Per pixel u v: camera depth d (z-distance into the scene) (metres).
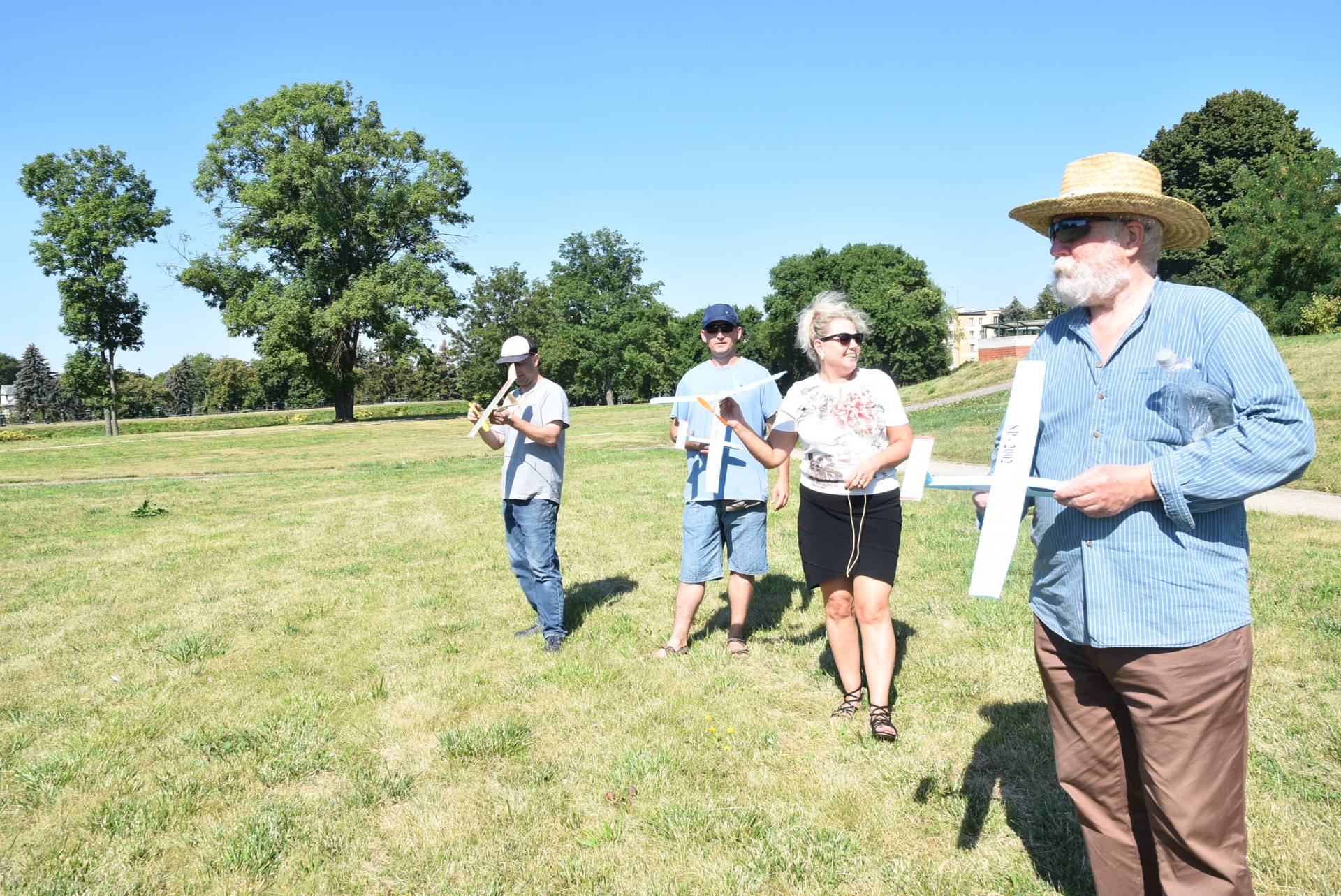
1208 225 2.07
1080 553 2.10
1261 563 5.80
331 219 42.72
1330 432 10.99
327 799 3.37
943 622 5.11
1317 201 26.80
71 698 4.59
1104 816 2.25
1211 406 1.93
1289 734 3.39
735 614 4.90
